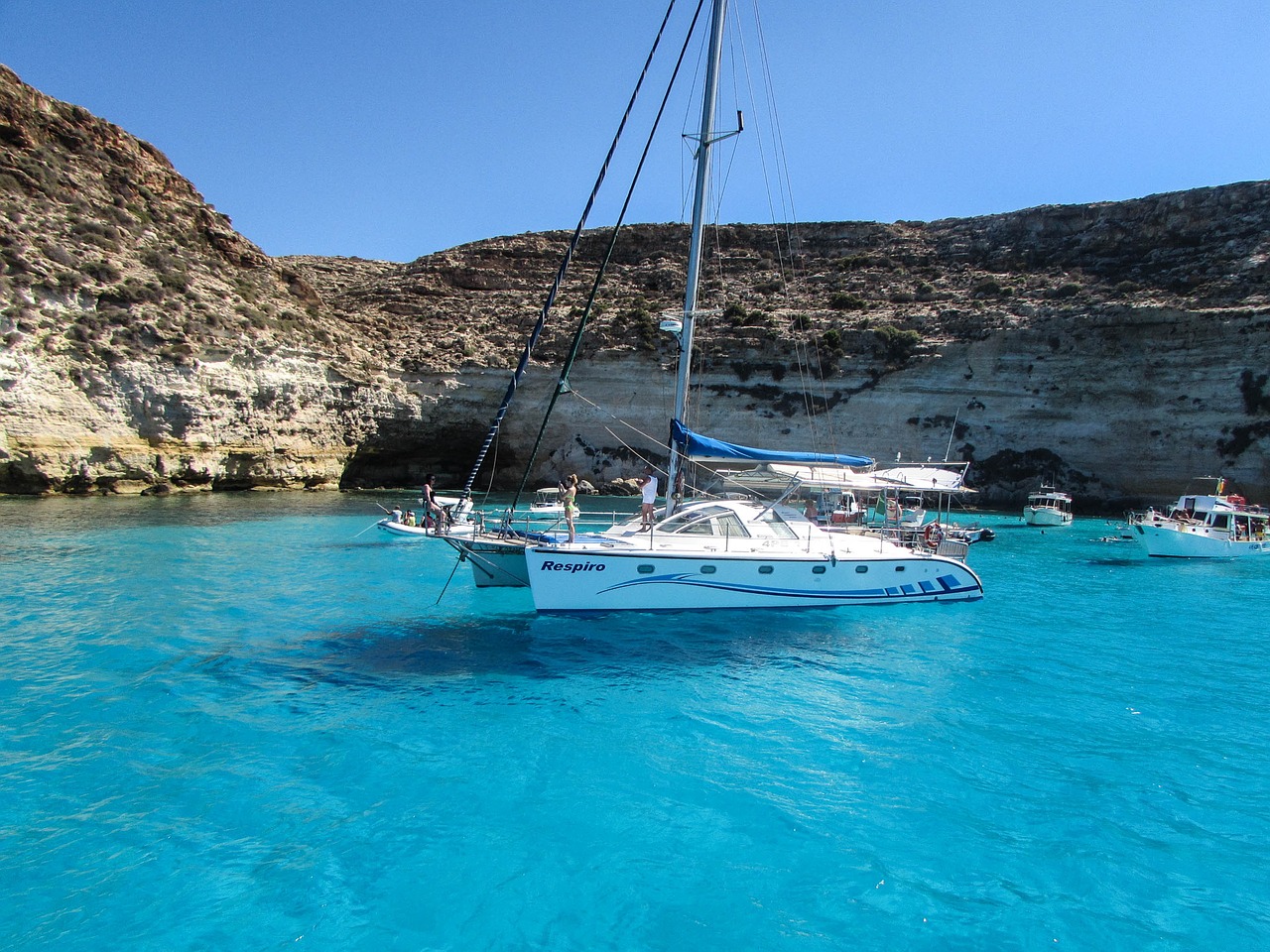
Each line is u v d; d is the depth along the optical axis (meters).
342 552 19.92
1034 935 4.80
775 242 58.38
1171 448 36.56
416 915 4.89
